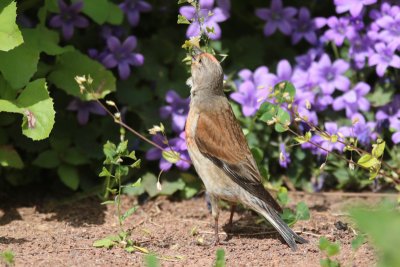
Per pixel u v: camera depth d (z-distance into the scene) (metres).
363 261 7.33
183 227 9.25
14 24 8.36
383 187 10.80
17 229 8.91
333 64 11.01
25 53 9.20
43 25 10.36
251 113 10.24
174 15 12.85
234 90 11.49
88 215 9.79
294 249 7.50
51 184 11.29
